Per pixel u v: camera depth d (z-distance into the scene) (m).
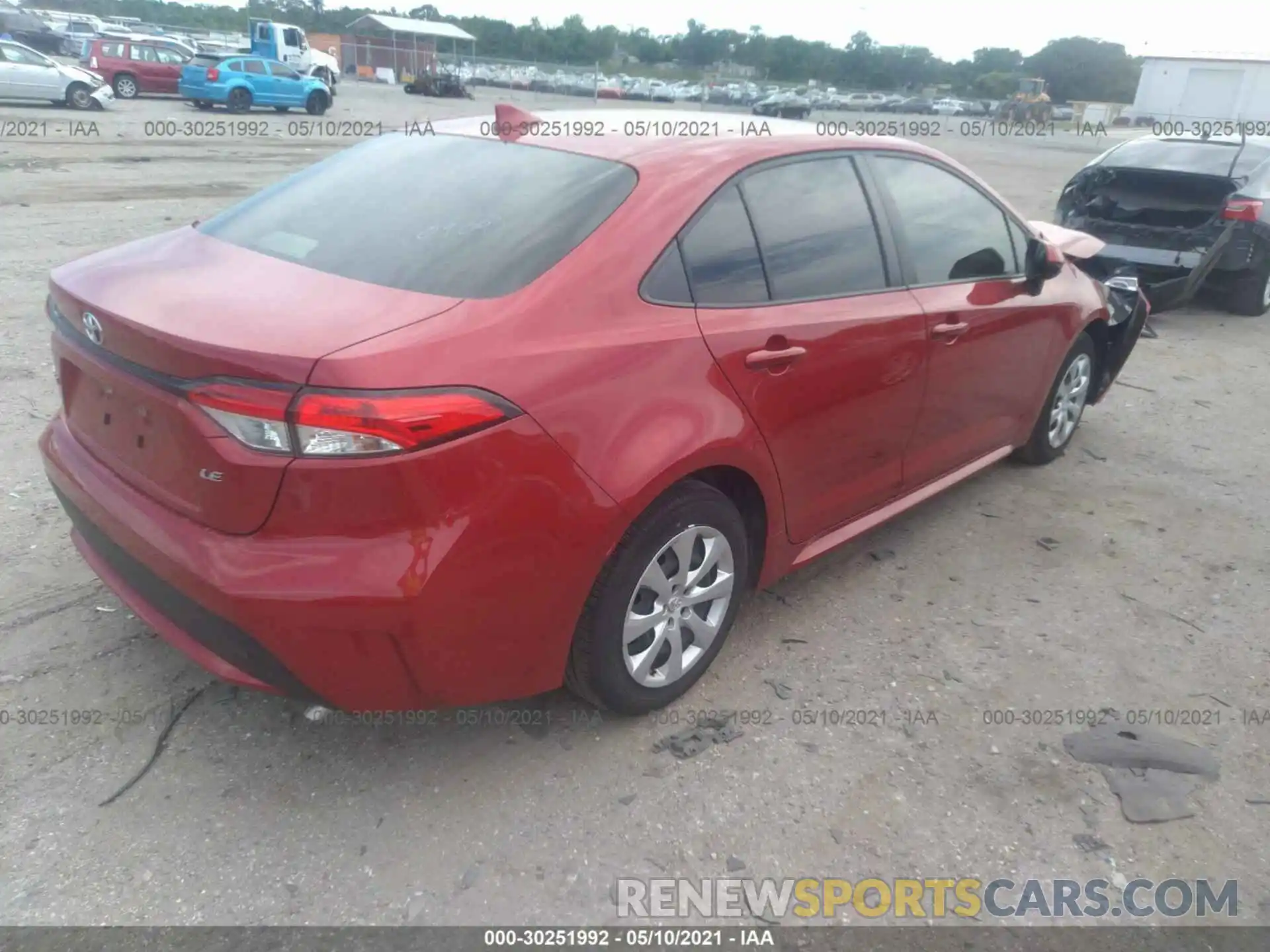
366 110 30.44
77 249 8.80
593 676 2.82
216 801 2.66
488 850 2.55
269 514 2.26
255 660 2.38
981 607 3.81
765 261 3.10
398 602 2.27
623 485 2.58
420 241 2.75
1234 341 8.25
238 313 2.40
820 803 2.77
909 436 3.77
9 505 4.08
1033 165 23.00
